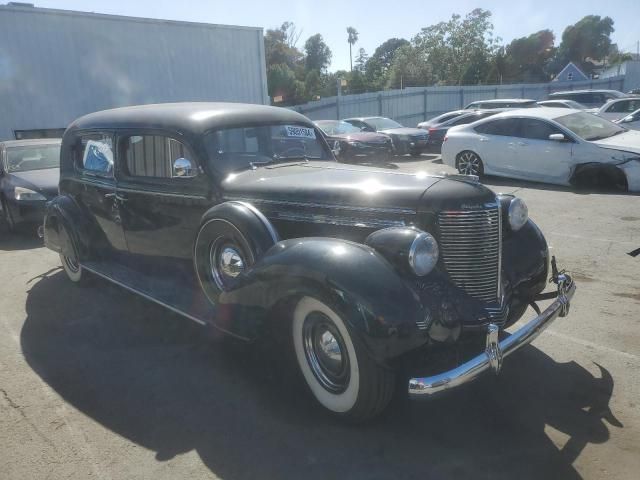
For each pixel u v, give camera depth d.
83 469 2.83
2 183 8.83
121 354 4.14
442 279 3.08
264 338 3.40
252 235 3.45
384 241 2.99
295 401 3.40
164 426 3.19
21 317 4.98
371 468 2.76
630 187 9.40
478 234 3.17
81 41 13.32
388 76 52.50
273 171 4.20
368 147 14.59
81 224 5.26
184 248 4.43
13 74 12.53
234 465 2.82
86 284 5.77
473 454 2.84
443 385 2.64
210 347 4.22
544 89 32.16
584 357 3.83
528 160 10.61
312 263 2.89
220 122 4.27
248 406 3.37
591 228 7.23
